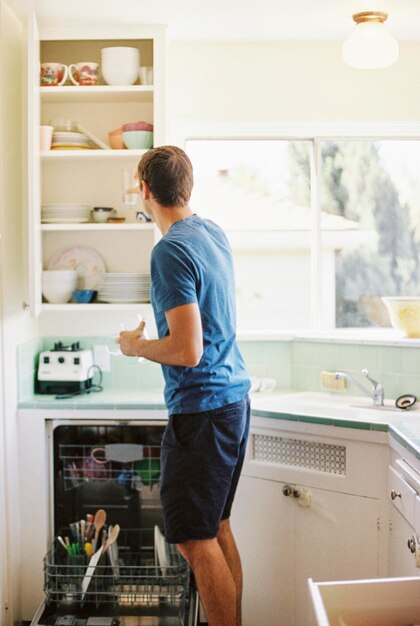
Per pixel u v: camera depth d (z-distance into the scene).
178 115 3.60
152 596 3.04
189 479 2.61
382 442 2.72
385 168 3.68
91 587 3.09
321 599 1.52
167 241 2.51
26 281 3.23
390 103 3.60
